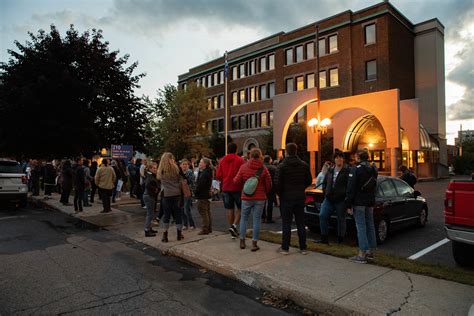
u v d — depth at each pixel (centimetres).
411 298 405
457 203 528
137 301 419
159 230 845
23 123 1560
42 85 1485
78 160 1261
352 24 3331
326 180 689
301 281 463
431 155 3459
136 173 1452
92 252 654
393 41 3225
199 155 3550
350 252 599
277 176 603
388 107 2141
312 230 843
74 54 1670
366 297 409
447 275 477
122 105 1847
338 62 3388
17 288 458
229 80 4594
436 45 3572
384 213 729
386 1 3125
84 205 1268
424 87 3634
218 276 522
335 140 3098
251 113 4253
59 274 518
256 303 425
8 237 786
